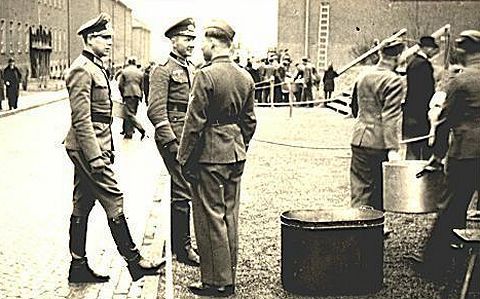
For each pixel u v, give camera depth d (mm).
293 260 5844
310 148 12094
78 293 6492
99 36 6559
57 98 29984
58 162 14492
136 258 6629
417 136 6363
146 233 8547
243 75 5977
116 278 6914
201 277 6055
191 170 5977
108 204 6535
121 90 16906
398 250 6211
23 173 13078
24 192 11203
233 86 5891
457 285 5332
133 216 9492
